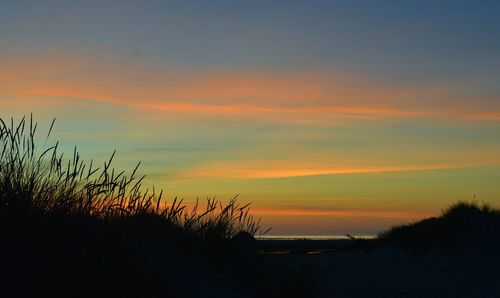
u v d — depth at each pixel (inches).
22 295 219.1
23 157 255.9
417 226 983.6
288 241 2812.5
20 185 248.2
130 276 244.7
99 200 267.6
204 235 354.0
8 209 236.2
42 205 245.0
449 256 840.9
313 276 389.4
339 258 910.4
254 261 363.9
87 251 239.6
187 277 295.6
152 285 255.1
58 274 228.7
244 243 379.2
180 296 272.4
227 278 332.5
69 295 226.2
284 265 390.0
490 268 750.5
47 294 223.1
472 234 881.5
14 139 253.6
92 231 249.1
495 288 592.4
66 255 234.7
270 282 352.8
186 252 327.0
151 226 298.7
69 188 259.4
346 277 663.1
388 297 514.0
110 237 253.6
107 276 235.8
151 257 273.1
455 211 969.5
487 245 841.5
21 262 227.6
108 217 263.7
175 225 337.4
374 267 797.9
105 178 262.5
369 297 507.5
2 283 219.3
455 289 584.1
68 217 248.5
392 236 1007.6
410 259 869.8
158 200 313.4
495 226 892.6
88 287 229.1
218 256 347.3
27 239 233.5
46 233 237.9
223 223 369.4
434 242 905.5
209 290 302.4
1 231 229.8
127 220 278.1
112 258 247.0
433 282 637.3
